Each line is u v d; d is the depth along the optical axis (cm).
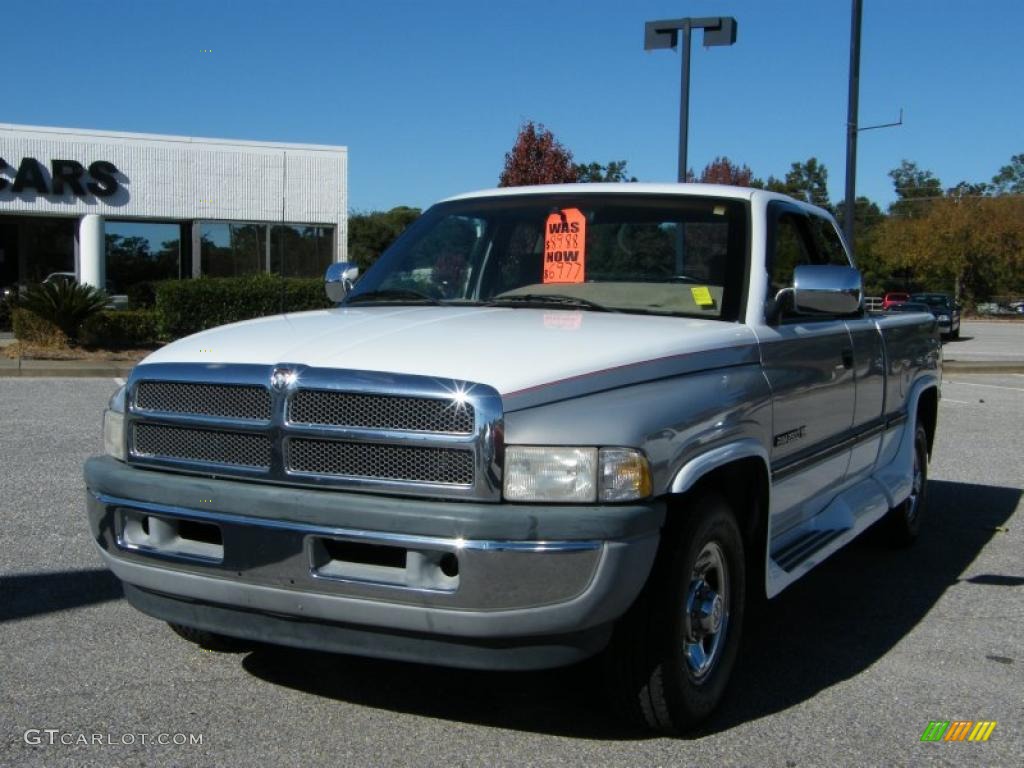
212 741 368
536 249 490
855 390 541
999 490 879
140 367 385
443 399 328
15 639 466
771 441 429
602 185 518
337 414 341
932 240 7112
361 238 5262
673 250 469
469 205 536
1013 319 6506
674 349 376
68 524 666
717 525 379
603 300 459
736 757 364
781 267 496
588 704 406
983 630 514
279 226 2894
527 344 359
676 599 356
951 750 375
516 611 322
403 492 331
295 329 396
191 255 2861
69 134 2642
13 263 2728
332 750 363
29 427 1073
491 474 324
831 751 371
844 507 540
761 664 462
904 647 488
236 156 2822
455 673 437
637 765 355
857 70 1761
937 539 709
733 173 4300
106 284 2742
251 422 352
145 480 366
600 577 323
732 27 1730
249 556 346
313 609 341
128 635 473
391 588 328
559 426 329
